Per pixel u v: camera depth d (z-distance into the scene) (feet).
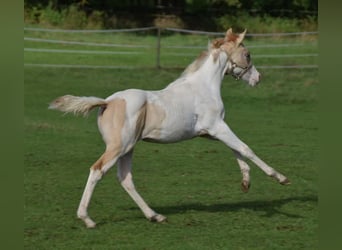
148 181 41.78
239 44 34.35
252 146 55.16
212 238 29.71
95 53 97.91
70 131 60.13
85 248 28.07
